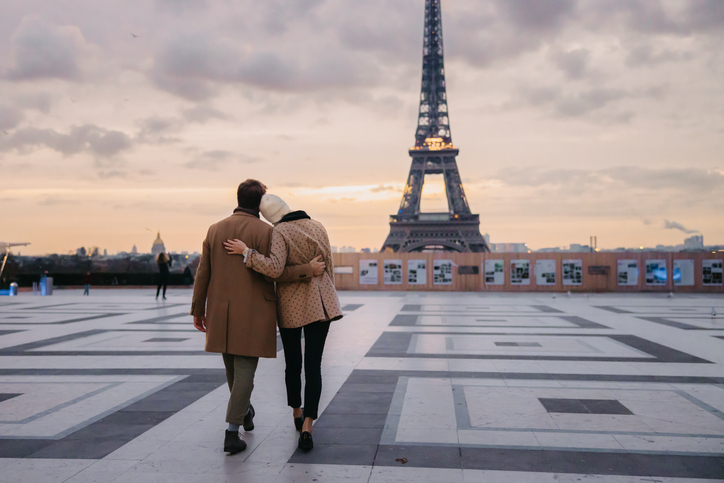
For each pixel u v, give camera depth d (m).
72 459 5.00
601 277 32.72
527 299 26.52
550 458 4.99
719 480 4.50
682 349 11.09
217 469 4.78
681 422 6.06
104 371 8.96
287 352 5.82
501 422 6.08
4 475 4.60
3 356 10.42
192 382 8.12
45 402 6.98
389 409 6.64
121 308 21.45
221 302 5.38
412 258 34.03
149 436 5.66
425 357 10.20
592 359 9.98
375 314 18.69
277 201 5.86
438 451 5.19
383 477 4.58
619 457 5.01
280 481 4.51
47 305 23.09
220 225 5.56
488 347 11.36
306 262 5.58
